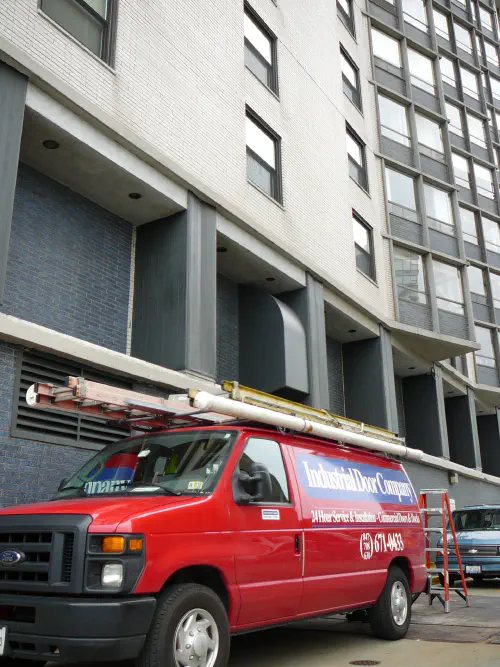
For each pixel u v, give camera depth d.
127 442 6.26
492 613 9.41
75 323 10.34
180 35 12.67
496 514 14.73
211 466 5.52
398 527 7.71
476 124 31.42
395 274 21.05
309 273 15.42
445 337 20.94
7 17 9.11
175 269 11.41
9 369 8.27
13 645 4.38
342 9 22.08
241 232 13.23
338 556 6.40
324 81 18.91
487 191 30.77
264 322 14.38
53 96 9.39
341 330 18.48
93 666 5.91
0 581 4.58
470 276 28.41
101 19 11.13
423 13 27.48
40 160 10.07
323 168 17.64
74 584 4.30
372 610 7.23
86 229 10.98
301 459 6.48
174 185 11.46
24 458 8.31
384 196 21.33
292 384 13.84
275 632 7.83
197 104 12.71
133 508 4.72
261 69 15.89
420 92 25.48
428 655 6.45
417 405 22.67
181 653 4.53
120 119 10.70
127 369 9.74
